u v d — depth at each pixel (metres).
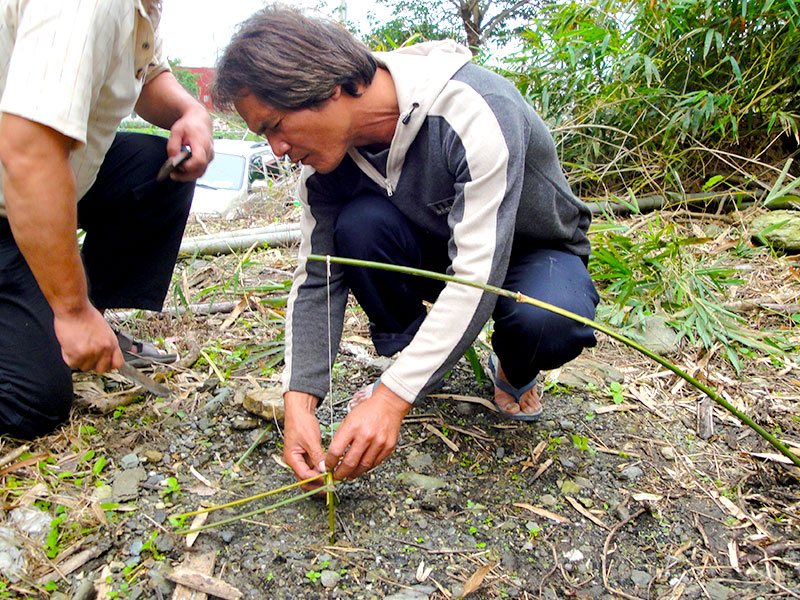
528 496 1.48
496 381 1.74
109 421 1.67
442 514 1.42
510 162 1.19
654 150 3.54
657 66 3.48
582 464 1.59
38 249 1.20
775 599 1.22
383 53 1.36
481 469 1.56
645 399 1.89
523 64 3.58
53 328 1.51
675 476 1.56
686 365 2.10
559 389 1.92
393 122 1.32
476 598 1.21
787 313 2.43
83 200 1.75
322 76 1.16
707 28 3.35
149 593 1.19
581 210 1.57
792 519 1.43
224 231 3.49
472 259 1.18
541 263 1.49
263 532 1.35
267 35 1.16
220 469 1.54
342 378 1.96
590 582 1.26
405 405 1.20
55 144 1.16
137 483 1.46
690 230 3.26
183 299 2.27
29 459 1.49
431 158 1.30
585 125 3.30
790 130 3.58
